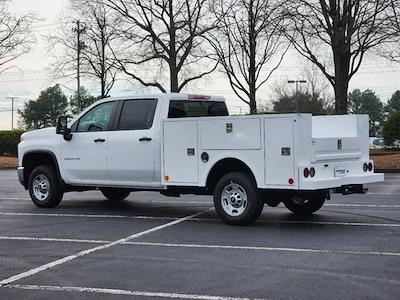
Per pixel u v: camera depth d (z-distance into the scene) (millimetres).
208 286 5828
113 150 10742
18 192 15945
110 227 9531
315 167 8742
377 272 6273
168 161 9922
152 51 32469
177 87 30953
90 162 11109
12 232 9109
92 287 5855
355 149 9664
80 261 7020
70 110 78812
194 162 9641
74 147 11367
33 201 12188
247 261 6891
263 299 5355
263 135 8867
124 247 7832
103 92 38562
